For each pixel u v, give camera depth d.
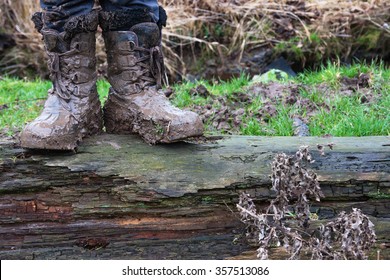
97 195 3.29
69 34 3.40
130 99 3.50
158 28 3.56
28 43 7.91
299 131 4.52
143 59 3.52
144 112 3.43
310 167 3.32
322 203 3.33
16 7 8.02
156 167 3.30
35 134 3.21
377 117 4.72
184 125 3.32
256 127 4.56
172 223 3.30
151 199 3.26
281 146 3.42
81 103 3.44
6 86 6.31
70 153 3.32
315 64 7.31
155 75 3.56
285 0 7.69
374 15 7.43
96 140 3.44
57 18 3.39
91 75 3.52
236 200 3.29
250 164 3.32
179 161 3.32
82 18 3.39
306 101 5.04
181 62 7.57
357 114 4.65
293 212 3.30
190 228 3.30
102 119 3.63
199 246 3.30
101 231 3.30
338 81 5.50
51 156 3.30
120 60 3.52
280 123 4.60
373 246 3.30
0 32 7.97
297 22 7.59
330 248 3.07
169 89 5.41
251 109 4.91
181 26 7.68
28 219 3.30
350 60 7.31
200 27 7.75
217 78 7.47
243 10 7.74
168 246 3.31
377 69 6.06
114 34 3.51
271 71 6.16
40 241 3.31
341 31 7.37
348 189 3.32
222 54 7.56
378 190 3.32
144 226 3.30
